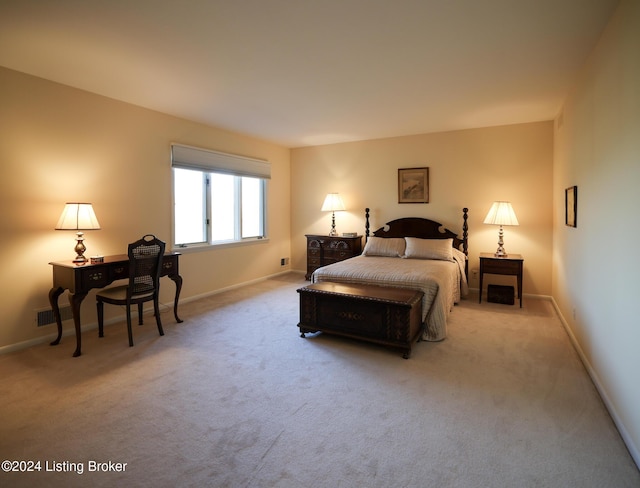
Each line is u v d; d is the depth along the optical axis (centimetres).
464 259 483
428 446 177
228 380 247
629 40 185
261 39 245
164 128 423
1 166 292
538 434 186
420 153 533
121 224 380
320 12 212
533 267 473
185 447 177
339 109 408
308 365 271
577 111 310
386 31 235
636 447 165
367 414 205
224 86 335
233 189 538
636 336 171
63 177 331
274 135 543
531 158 467
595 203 249
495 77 313
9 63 284
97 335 336
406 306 282
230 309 423
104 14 213
